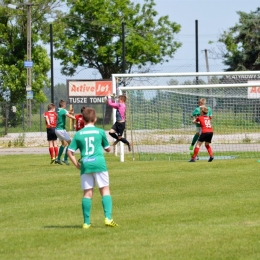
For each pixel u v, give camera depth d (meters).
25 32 99.94
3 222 19.14
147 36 115.06
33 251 14.85
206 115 36.69
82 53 115.62
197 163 35.78
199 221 18.33
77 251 14.74
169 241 15.55
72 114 37.06
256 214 19.34
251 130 44.38
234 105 44.38
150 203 22.14
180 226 17.53
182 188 25.83
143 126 43.38
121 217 19.30
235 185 26.34
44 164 38.28
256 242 15.30
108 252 14.58
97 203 22.48
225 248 14.73
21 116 82.38
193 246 14.98
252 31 105.19
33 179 30.34
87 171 17.28
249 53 105.12
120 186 26.80
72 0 114.81
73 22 115.06
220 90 48.19
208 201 22.23
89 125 17.58
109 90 76.44
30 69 85.62
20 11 97.75
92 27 114.50
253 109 44.28
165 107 43.16
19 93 100.19
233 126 44.41
